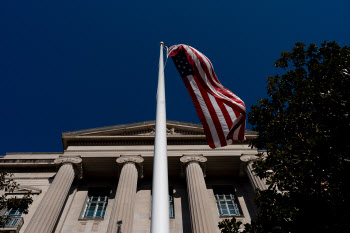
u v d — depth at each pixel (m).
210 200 20.14
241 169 21.12
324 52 10.40
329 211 7.11
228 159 21.59
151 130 24.45
